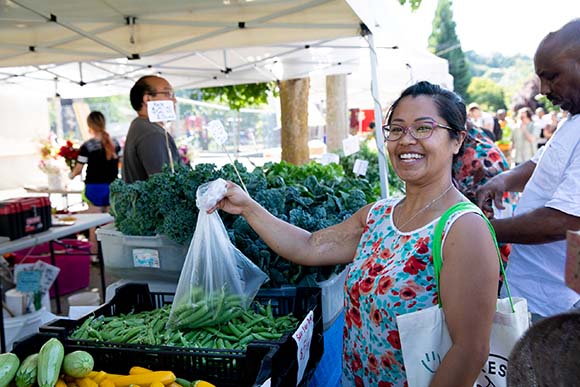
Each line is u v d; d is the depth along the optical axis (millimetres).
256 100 8750
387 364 1471
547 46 1924
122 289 2080
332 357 2201
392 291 1421
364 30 3336
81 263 5531
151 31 3908
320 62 6297
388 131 1540
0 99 8758
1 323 3389
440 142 1444
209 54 6012
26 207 3527
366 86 9219
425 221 1457
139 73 7008
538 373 793
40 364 1435
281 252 1909
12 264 4578
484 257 1294
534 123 11484
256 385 1318
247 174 2439
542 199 2082
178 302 1795
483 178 3006
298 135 6461
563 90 1931
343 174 4141
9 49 4074
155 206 2332
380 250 1549
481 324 1276
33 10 3277
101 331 1801
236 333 1775
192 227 2244
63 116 15016
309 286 2084
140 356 1604
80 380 1488
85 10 3395
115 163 6930
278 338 1754
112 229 2527
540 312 2154
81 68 6469
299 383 1649
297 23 3480
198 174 2273
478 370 1281
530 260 2168
